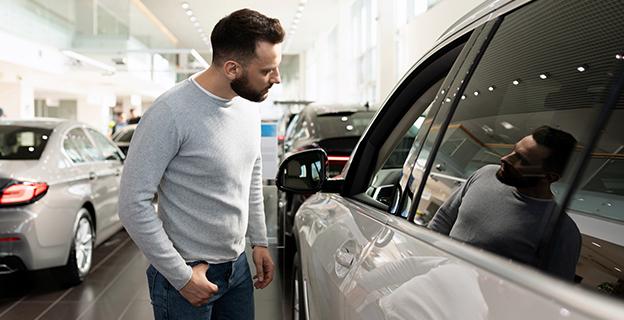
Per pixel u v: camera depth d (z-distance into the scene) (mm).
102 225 4742
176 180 1568
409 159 1346
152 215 1477
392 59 11648
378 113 1956
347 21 17328
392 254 1081
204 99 1546
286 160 2100
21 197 3568
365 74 15539
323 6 17469
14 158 3867
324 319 1565
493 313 647
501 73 1000
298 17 19109
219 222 1606
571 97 778
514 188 830
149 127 1499
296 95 30266
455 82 1206
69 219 3955
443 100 1240
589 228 656
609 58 723
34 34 14047
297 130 6168
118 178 5289
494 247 797
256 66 1511
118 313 3662
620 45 711
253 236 1928
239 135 1620
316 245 1908
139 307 3779
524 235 754
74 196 4062
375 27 14211
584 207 678
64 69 15828
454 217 969
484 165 950
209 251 1617
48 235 3717
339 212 1871
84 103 23641
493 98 1002
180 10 17734
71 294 4066
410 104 1811
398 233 1159
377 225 1352
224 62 1519
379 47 11852
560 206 718
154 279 1657
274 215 5250
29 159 3867
